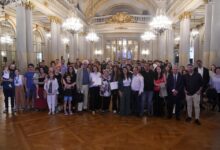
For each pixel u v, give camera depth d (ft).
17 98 23.84
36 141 14.51
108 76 23.07
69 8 46.32
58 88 23.67
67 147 13.50
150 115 21.75
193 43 62.13
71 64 25.95
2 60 45.09
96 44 71.61
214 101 23.45
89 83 23.12
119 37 72.49
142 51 71.72
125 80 21.70
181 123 18.88
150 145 13.84
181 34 39.52
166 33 50.96
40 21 56.03
